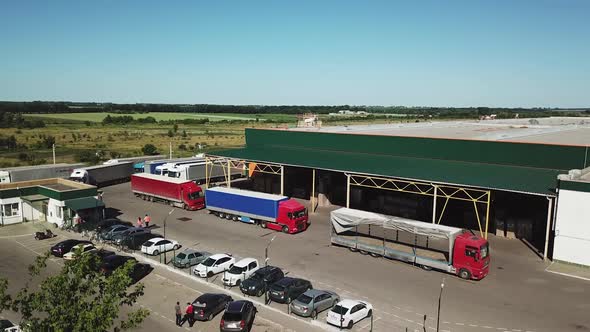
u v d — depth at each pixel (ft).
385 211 176.14
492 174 139.74
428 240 122.21
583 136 183.11
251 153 198.18
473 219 155.33
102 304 51.90
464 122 292.20
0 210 154.92
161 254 123.54
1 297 53.62
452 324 83.20
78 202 150.51
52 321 51.16
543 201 140.97
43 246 131.13
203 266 108.27
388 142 183.11
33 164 288.30
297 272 109.70
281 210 145.38
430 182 132.87
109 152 359.46
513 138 174.60
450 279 106.11
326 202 186.39
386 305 91.40
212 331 81.35
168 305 92.48
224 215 164.14
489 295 96.58
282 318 86.12
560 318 85.97
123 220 161.27
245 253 124.26
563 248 115.85
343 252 125.70
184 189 177.47
